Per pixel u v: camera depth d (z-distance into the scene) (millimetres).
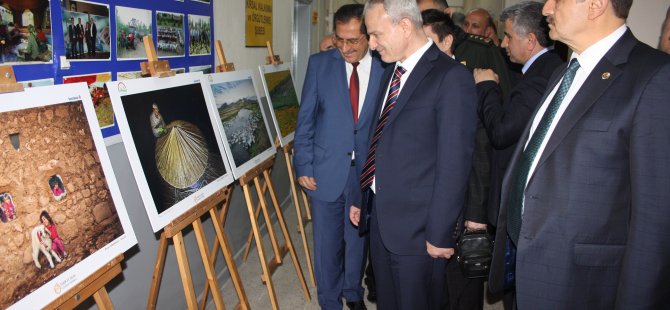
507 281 1565
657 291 1021
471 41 2240
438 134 1462
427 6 2248
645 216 1006
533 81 1565
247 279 2717
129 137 1369
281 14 3695
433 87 1468
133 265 1796
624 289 1060
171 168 1532
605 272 1127
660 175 984
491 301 2516
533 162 1238
